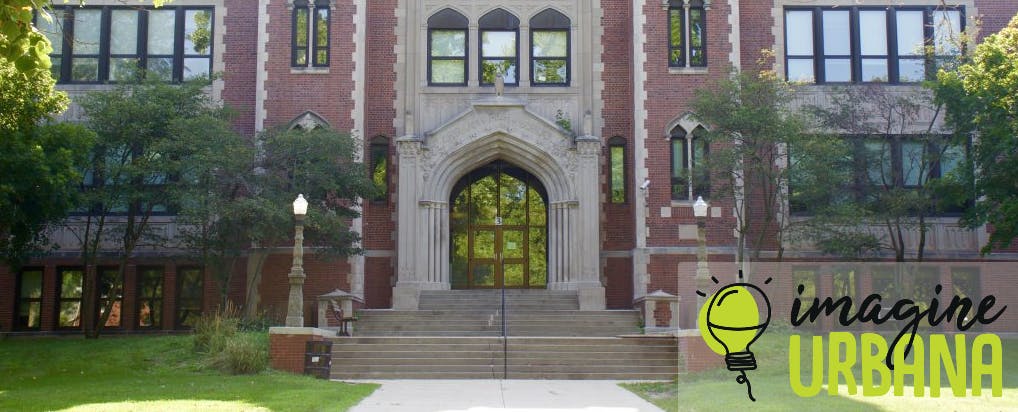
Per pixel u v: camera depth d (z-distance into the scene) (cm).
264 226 2470
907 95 2889
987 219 2495
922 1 3036
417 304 2811
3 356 2216
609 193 3011
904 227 2745
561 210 2925
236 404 1438
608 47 3070
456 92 3025
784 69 3016
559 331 2625
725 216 2842
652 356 2173
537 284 3039
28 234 2383
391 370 2073
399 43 3069
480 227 3064
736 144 2667
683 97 2891
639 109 2888
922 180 2912
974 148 2498
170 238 2914
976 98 2397
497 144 2945
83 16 3012
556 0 3080
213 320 2322
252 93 3009
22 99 2078
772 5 3044
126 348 2236
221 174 2542
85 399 1524
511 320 2656
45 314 2909
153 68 3011
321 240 2658
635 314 2708
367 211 2992
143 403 1454
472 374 2055
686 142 2877
